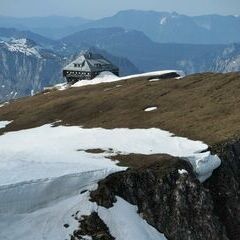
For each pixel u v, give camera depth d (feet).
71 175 183.83
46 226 167.32
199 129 252.42
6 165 195.31
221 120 258.78
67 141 262.47
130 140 248.93
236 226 205.57
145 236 172.96
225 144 226.99
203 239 188.65
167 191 193.88
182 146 230.27
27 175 181.47
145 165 201.05
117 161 209.77
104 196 181.37
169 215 189.67
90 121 313.73
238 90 307.58
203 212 193.77
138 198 189.06
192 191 196.03
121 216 176.96
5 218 165.99
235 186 215.51
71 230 167.43
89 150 236.84
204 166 210.79
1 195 168.66
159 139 245.24
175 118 280.51
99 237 166.40
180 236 186.91
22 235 161.48
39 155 229.45
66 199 180.24
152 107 315.17
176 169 200.34
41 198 175.63
